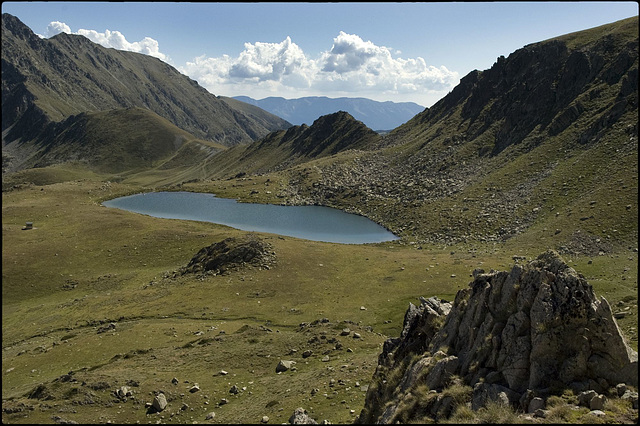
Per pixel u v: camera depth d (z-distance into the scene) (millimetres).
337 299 78750
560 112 155625
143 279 105312
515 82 195125
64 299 97438
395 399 24969
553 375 20344
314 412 34031
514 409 19516
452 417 19984
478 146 181625
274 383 43938
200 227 153750
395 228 150250
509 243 105188
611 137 126875
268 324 68938
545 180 130625
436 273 88312
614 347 20094
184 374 47812
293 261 99375
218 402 40531
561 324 21078
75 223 158000
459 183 163500
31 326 79562
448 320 28844
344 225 163000
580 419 17219
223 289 86250
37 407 38125
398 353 31141
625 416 17016
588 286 21672
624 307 47875
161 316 76250
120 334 67188
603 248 84062
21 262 117812
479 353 23578
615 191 102812
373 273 92875
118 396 40906
